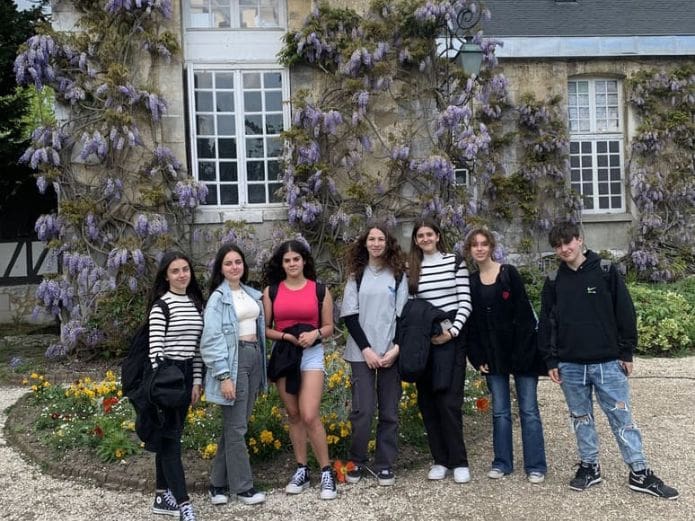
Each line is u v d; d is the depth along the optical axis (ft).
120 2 29.01
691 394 22.26
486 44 34.19
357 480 14.89
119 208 29.25
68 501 14.28
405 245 31.19
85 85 28.99
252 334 13.92
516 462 16.01
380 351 14.46
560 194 42.63
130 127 28.76
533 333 14.47
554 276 14.49
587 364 14.01
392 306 14.57
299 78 31.60
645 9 48.37
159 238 28.58
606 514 13.01
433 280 14.71
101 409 19.60
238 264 13.91
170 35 29.63
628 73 44.19
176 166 29.78
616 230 43.96
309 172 30.50
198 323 13.39
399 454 16.33
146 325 13.29
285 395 14.24
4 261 43.57
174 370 12.71
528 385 14.78
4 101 40.81
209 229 30.45
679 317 31.01
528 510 13.29
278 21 32.12
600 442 17.31
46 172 28.32
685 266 42.68
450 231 30.73
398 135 31.30
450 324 14.42
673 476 14.87
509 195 42.19
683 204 43.93
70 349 28.07
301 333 14.05
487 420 19.07
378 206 31.01
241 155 31.63
